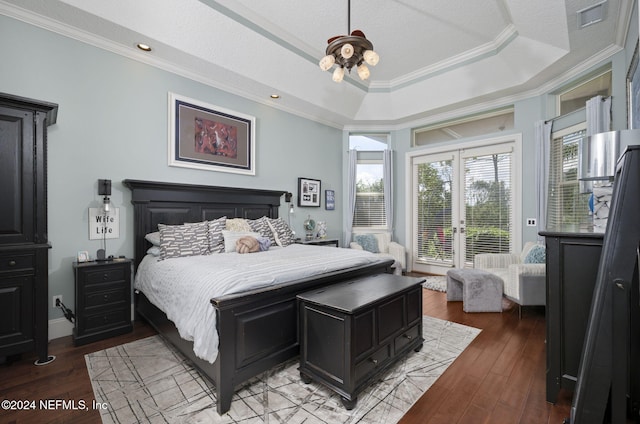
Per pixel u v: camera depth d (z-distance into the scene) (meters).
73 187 2.80
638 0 2.15
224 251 3.25
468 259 5.00
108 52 3.00
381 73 4.67
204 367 1.87
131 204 3.17
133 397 1.82
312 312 1.92
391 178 5.73
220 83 3.88
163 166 3.40
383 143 5.96
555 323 1.72
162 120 3.39
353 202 5.81
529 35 3.21
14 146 2.15
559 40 3.04
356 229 5.92
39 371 2.12
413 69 4.53
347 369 1.71
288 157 4.87
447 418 1.64
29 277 2.19
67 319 2.71
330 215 5.64
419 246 5.62
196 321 1.83
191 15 2.94
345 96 4.88
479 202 4.87
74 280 2.71
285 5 3.12
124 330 2.75
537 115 4.17
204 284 1.95
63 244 2.75
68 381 1.99
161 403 1.77
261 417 1.65
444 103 4.70
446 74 4.37
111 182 3.01
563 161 3.82
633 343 1.48
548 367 1.75
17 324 2.14
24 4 2.45
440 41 3.76
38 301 2.22
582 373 1.33
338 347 1.76
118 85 3.07
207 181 3.82
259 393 1.88
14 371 2.12
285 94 4.29
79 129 2.83
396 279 2.51
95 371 2.12
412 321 2.38
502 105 4.51
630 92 2.68
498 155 4.68
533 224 4.21
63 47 2.74
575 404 1.34
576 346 1.66
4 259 2.09
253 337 1.86
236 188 3.97
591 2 2.48
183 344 2.13
